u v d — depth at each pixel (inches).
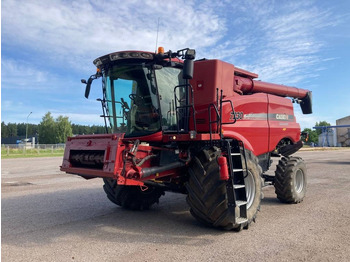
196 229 194.7
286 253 152.3
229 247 160.9
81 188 358.6
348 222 208.1
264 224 205.8
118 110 223.1
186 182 196.2
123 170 171.8
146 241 171.3
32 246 163.5
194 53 183.3
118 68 213.9
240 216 186.7
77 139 205.2
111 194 248.8
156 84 204.1
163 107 209.3
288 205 265.9
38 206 262.7
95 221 214.5
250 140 253.3
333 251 154.9
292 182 264.4
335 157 929.5
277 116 292.7
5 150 1414.9
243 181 189.2
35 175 492.1
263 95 277.1
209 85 219.3
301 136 344.2
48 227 199.5
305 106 362.0
